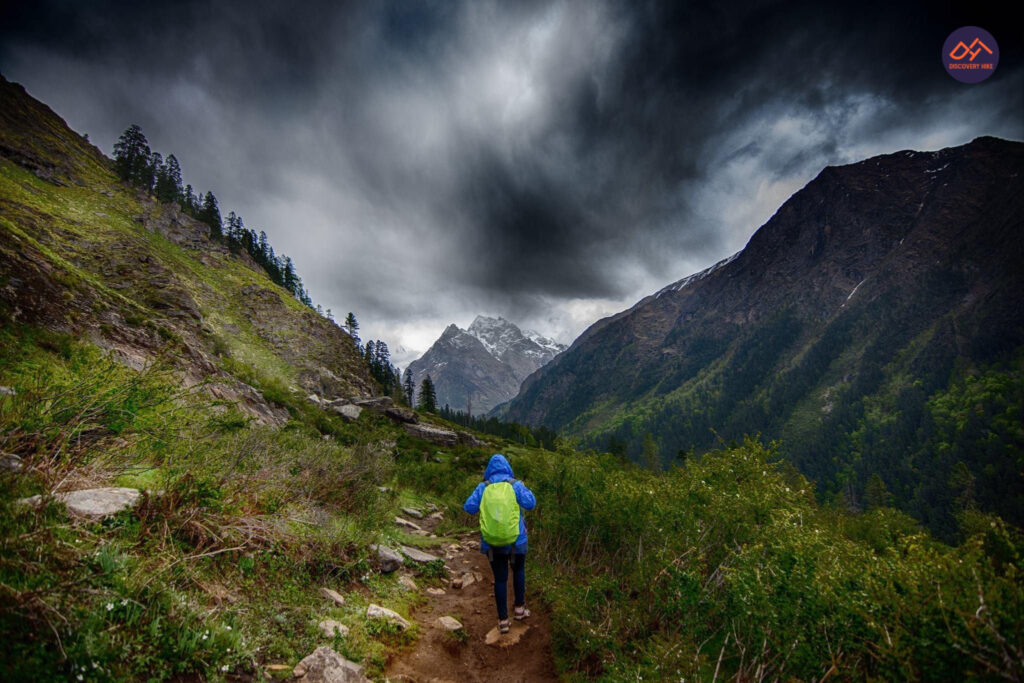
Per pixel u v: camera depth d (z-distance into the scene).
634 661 4.30
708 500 5.79
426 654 4.54
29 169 66.38
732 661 4.15
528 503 5.49
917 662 2.71
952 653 2.58
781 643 3.48
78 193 69.56
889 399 182.62
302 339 65.38
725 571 4.78
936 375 179.25
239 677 2.99
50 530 3.03
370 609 4.80
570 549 7.84
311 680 3.21
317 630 3.90
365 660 3.83
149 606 3.00
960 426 141.38
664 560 5.14
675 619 4.83
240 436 6.04
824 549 3.99
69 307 14.14
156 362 5.81
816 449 173.12
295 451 7.27
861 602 3.09
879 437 161.62
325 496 7.18
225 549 3.99
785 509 5.25
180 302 38.12
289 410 28.33
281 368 54.06
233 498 4.95
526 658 4.84
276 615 3.86
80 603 2.68
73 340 11.62
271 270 102.81
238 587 3.99
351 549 5.82
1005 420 131.88
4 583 2.45
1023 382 144.00
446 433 45.62
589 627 4.75
